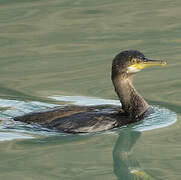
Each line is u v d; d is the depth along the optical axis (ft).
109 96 48.42
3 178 33.30
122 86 43.70
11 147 38.14
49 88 50.55
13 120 42.83
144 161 35.81
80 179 33.14
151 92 48.39
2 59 58.49
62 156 36.60
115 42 61.11
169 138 39.29
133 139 39.58
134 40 61.41
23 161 35.73
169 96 47.29
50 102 47.16
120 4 73.20
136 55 43.32
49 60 57.67
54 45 61.36
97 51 58.95
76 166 34.88
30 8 72.64
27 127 41.63
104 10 71.05
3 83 52.16
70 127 40.96
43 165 35.09
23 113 45.24
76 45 60.95
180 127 41.24
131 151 37.45
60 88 50.34
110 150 37.65
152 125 42.11
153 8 71.00
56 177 33.42
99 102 46.98
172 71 53.11
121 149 37.83
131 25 65.92
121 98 43.78
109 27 65.57
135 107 43.45
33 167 34.81
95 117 41.70
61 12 70.85
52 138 39.93
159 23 65.98
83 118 41.57
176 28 64.23
